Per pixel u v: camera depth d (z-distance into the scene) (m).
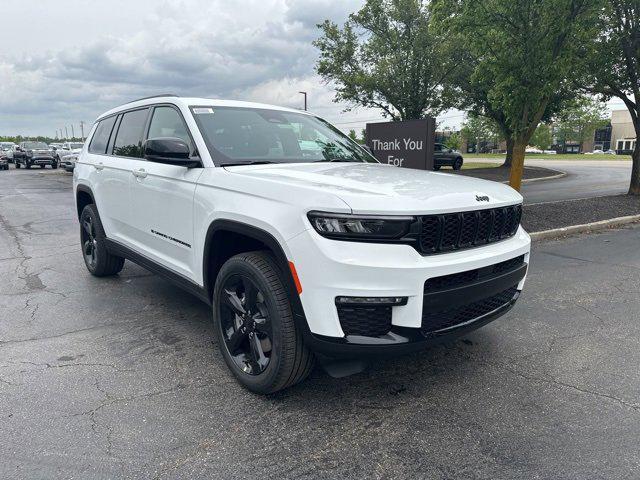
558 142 112.06
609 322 4.59
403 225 2.62
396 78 24.42
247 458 2.56
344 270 2.57
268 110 4.43
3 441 2.67
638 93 13.60
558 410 3.05
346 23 25.27
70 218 11.03
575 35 8.79
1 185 20.05
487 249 3.09
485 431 2.82
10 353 3.78
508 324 4.52
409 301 2.64
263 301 3.05
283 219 2.79
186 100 4.05
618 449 2.65
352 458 2.57
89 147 5.79
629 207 12.02
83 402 3.07
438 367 3.63
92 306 4.87
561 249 7.90
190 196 3.60
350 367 2.95
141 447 2.64
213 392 3.22
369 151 4.84
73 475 2.41
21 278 5.88
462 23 9.09
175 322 4.45
